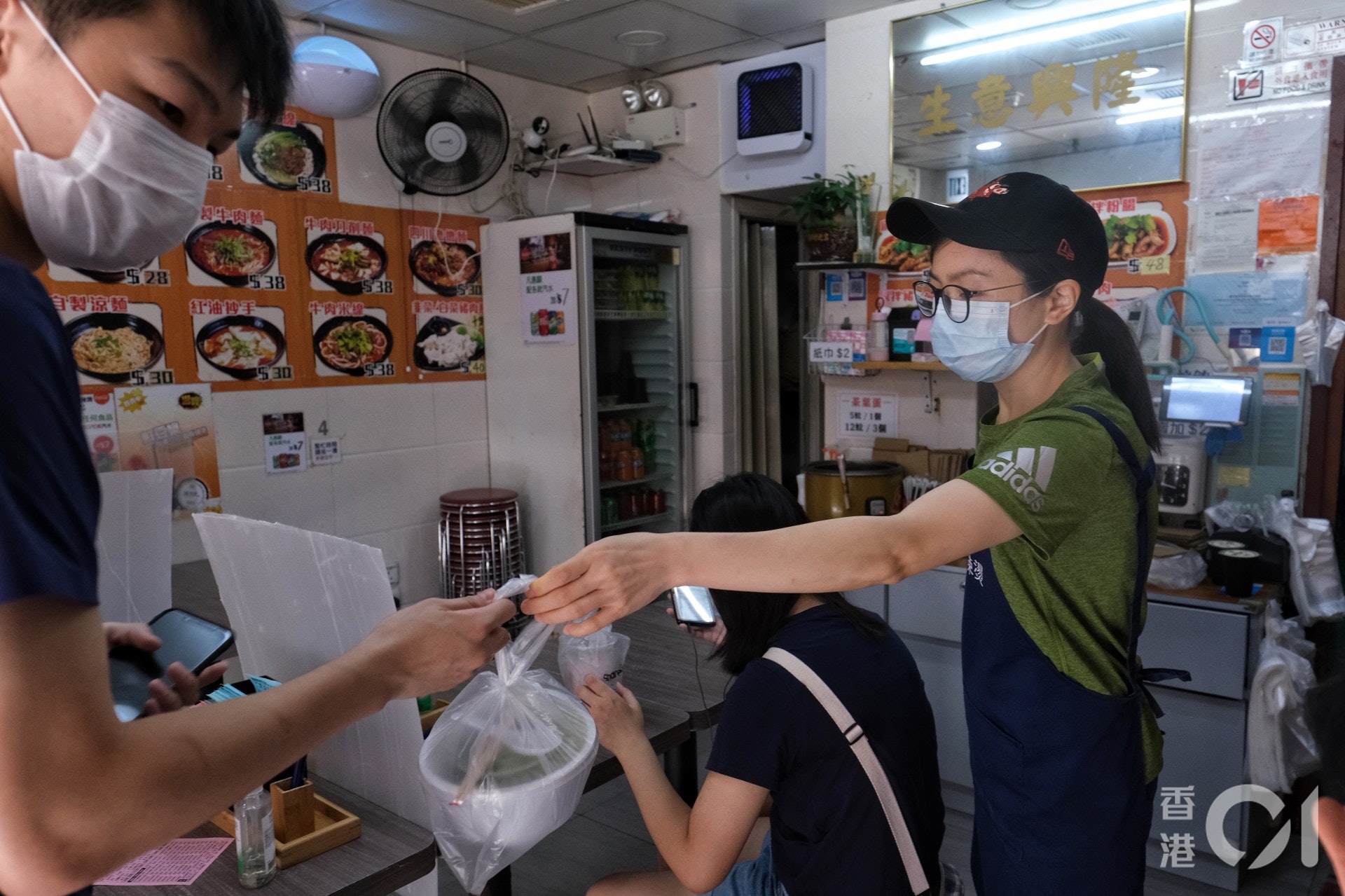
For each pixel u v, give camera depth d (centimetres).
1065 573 118
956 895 151
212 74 66
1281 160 266
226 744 57
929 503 102
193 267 307
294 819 126
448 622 78
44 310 53
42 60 61
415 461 378
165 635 121
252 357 324
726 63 388
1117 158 291
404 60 362
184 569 295
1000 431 134
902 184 333
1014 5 302
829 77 347
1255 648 236
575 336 361
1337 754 68
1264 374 268
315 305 341
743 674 136
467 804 107
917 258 330
